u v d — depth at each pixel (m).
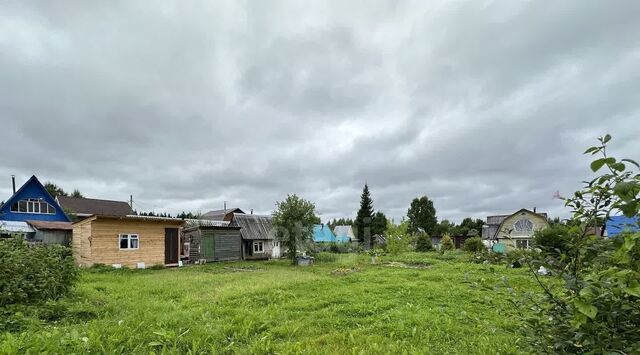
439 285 11.27
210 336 5.80
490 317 7.06
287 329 6.48
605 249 2.34
